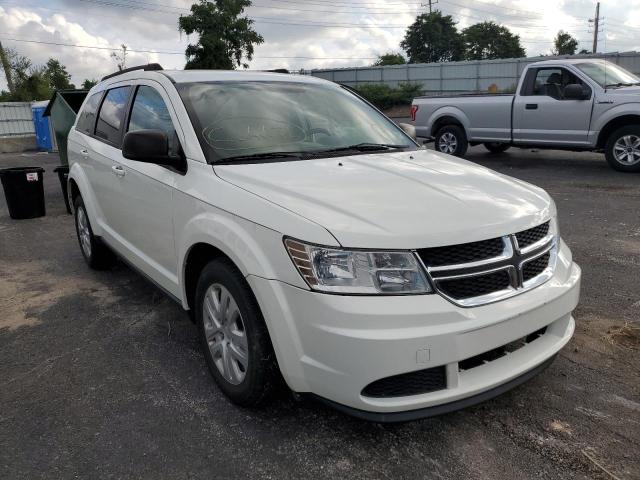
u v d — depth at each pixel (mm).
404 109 41438
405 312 2359
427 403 2432
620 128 9938
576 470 2525
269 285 2570
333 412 2998
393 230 2445
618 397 3082
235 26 38688
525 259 2691
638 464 2553
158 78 3973
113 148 4434
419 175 3150
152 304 4621
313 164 3279
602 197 8156
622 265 5227
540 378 3293
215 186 3053
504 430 2818
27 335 4098
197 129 3416
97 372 3508
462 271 2477
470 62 43031
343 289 2395
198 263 3379
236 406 3072
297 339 2514
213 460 2645
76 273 5516
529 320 2646
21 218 8242
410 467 2568
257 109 3793
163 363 3596
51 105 9523
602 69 10461
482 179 3229
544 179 9789
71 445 2781
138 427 2914
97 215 4926
